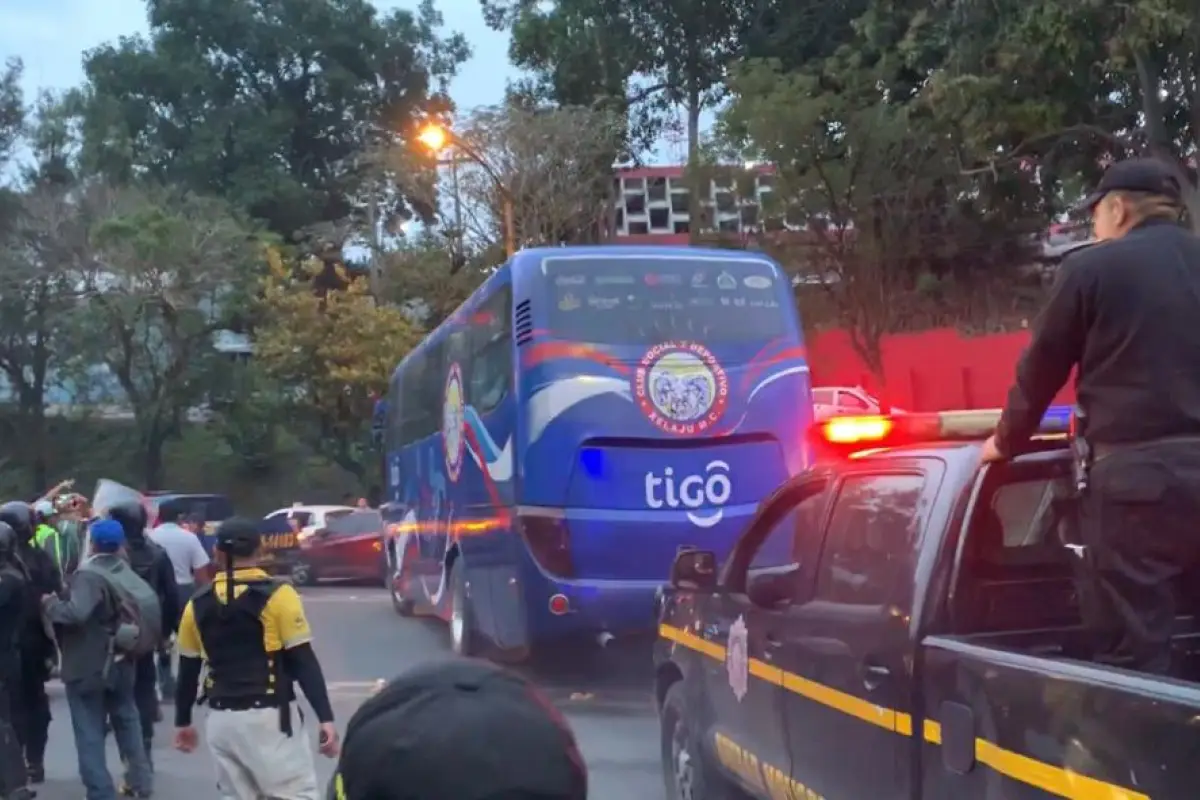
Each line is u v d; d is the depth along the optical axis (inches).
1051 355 168.9
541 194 1482.5
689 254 464.8
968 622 181.9
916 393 1208.2
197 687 257.4
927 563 184.2
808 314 1261.1
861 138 1096.2
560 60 1633.9
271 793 247.9
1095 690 139.8
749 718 240.5
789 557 241.1
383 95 2230.6
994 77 848.9
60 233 1590.8
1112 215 172.2
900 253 1176.8
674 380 447.5
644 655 470.6
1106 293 162.2
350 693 498.3
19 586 341.7
